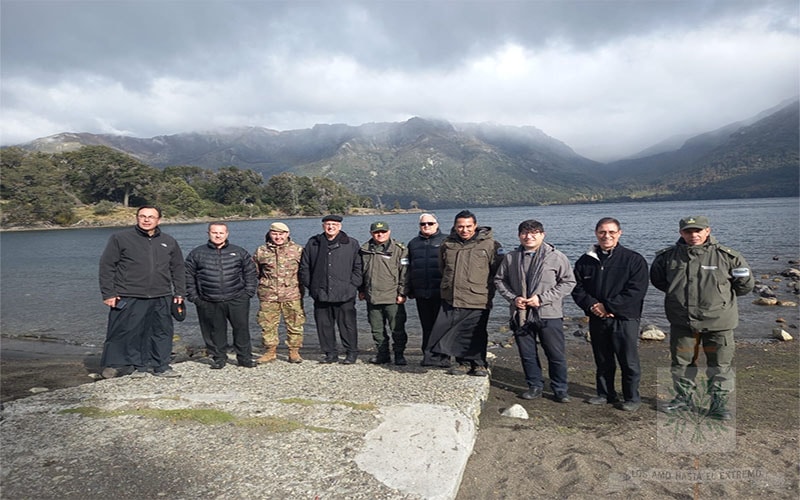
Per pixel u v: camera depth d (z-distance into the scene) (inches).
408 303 583.8
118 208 4173.2
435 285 253.8
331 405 192.1
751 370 282.8
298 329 278.7
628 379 217.5
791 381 258.2
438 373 249.4
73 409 191.0
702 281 197.5
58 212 3752.5
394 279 265.7
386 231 267.1
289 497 128.9
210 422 176.2
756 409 215.2
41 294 713.0
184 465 146.2
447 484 135.6
